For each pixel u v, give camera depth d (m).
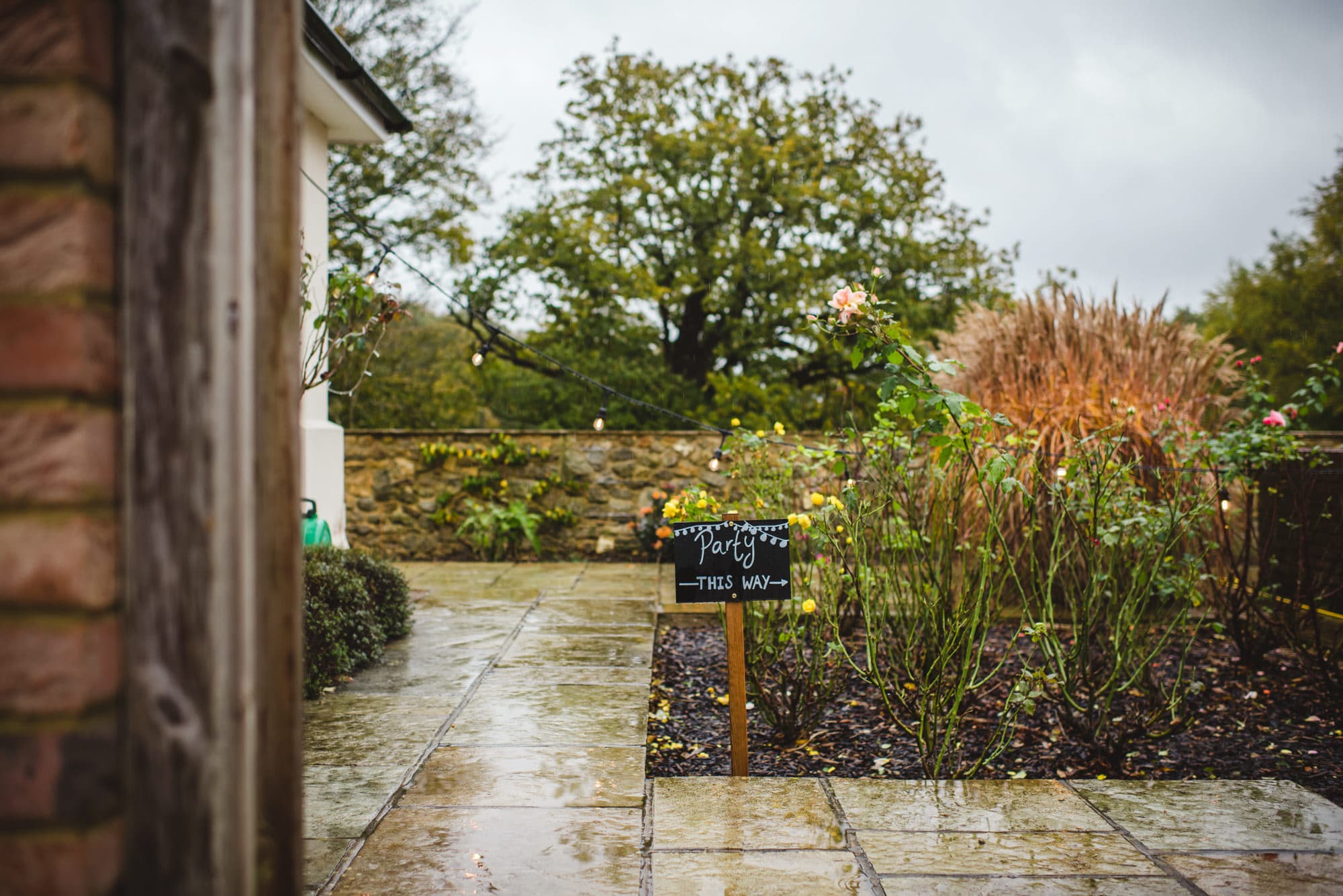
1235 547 4.86
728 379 13.83
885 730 3.32
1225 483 4.11
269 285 0.98
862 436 3.52
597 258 13.29
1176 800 2.44
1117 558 3.50
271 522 1.00
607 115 13.62
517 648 4.30
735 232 13.73
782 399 13.98
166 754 0.93
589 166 13.90
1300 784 2.78
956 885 1.93
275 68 0.98
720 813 2.34
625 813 2.33
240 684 0.94
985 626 2.93
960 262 13.90
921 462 4.48
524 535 8.05
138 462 0.92
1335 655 3.74
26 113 0.87
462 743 2.90
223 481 0.92
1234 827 2.26
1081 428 4.54
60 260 0.87
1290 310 18.62
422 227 12.62
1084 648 3.09
